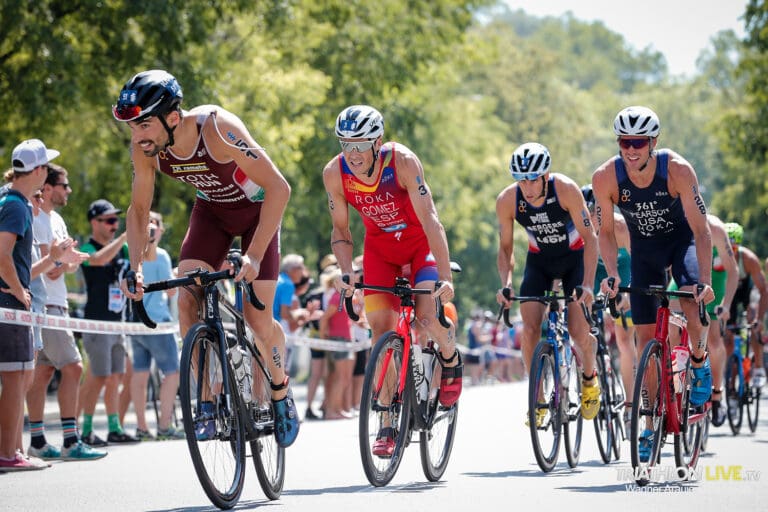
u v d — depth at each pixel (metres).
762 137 72.44
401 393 17.70
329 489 17.72
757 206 102.00
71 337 23.48
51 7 45.53
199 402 14.83
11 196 20.92
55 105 44.28
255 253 15.51
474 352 73.75
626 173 19.89
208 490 14.60
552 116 150.88
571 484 18.06
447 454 19.34
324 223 70.62
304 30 60.59
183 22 46.09
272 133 51.84
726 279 26.72
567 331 21.22
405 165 17.62
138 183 15.80
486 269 117.38
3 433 21.22
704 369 19.77
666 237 20.53
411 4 68.38
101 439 26.73
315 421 36.03
